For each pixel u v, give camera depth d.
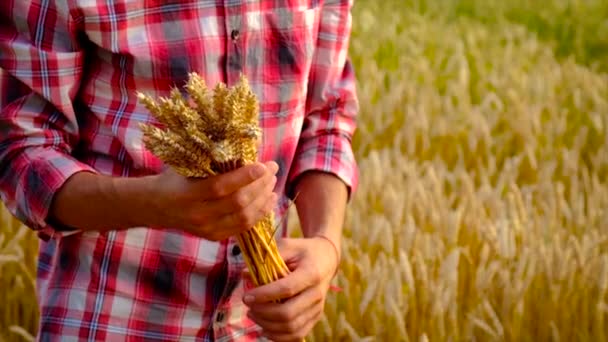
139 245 2.39
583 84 8.20
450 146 6.86
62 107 2.31
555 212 5.26
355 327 4.43
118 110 2.35
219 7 2.36
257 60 2.44
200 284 2.45
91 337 2.39
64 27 2.28
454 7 11.70
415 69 8.49
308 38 2.50
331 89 2.71
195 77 2.06
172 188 2.11
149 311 2.42
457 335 4.38
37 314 4.73
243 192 2.12
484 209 5.34
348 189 2.70
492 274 4.47
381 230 4.68
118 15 2.28
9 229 5.16
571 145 7.20
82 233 2.40
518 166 6.41
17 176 2.31
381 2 11.55
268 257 2.32
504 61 8.94
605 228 5.21
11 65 2.30
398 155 6.15
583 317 4.57
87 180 2.24
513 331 4.45
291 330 2.35
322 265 2.43
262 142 2.49
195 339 2.47
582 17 11.27
